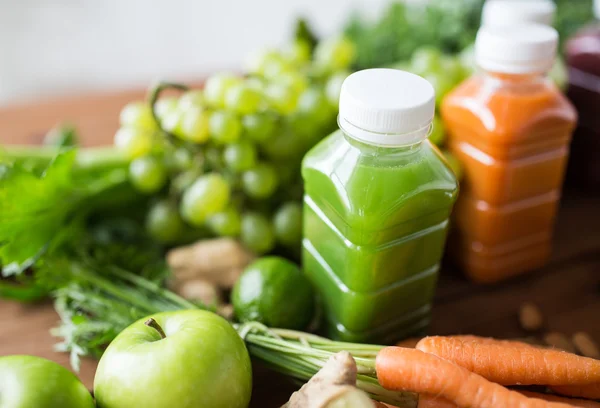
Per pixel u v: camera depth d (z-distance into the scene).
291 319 0.34
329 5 0.70
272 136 0.39
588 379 0.31
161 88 0.37
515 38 0.35
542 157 0.38
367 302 0.33
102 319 0.35
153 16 0.65
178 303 0.36
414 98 0.30
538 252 0.41
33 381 0.28
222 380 0.29
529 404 0.29
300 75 0.42
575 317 0.39
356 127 0.30
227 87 0.38
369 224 0.31
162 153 0.41
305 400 0.29
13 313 0.38
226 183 0.39
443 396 0.30
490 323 0.38
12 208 0.36
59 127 0.49
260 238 0.40
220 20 0.67
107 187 0.41
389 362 0.30
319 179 0.32
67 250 0.40
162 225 0.41
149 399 0.29
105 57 0.66
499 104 0.36
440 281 0.41
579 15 0.50
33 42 0.63
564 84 0.44
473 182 0.38
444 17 0.49
